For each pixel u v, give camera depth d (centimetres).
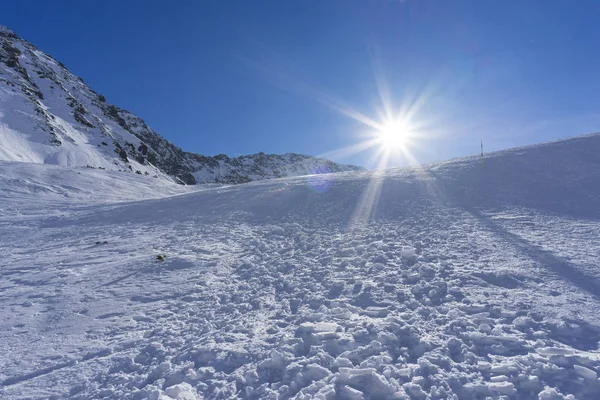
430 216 1123
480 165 1622
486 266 689
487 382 373
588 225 866
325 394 371
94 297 720
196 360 466
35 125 6438
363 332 492
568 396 343
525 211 1041
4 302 717
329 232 1121
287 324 554
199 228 1394
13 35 12625
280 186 2056
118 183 3594
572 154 1486
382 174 1961
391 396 363
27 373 456
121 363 471
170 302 680
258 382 413
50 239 1388
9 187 2672
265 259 934
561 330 454
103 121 11806
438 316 521
